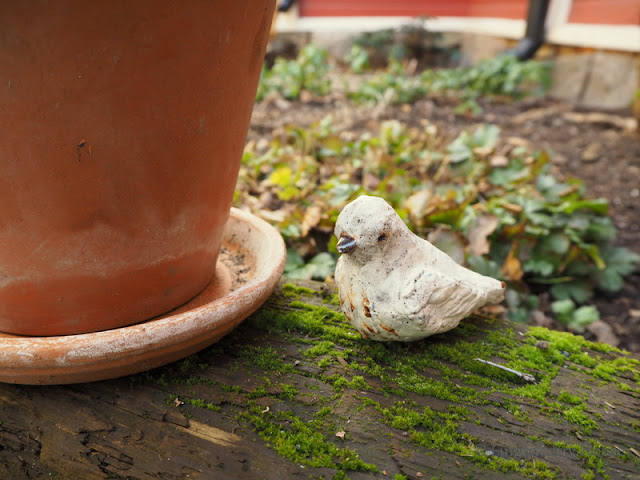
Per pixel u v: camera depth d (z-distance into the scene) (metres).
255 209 0.57
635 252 0.65
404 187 0.60
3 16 0.21
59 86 0.23
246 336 0.34
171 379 0.31
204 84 0.26
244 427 0.28
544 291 0.59
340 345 0.34
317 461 0.26
